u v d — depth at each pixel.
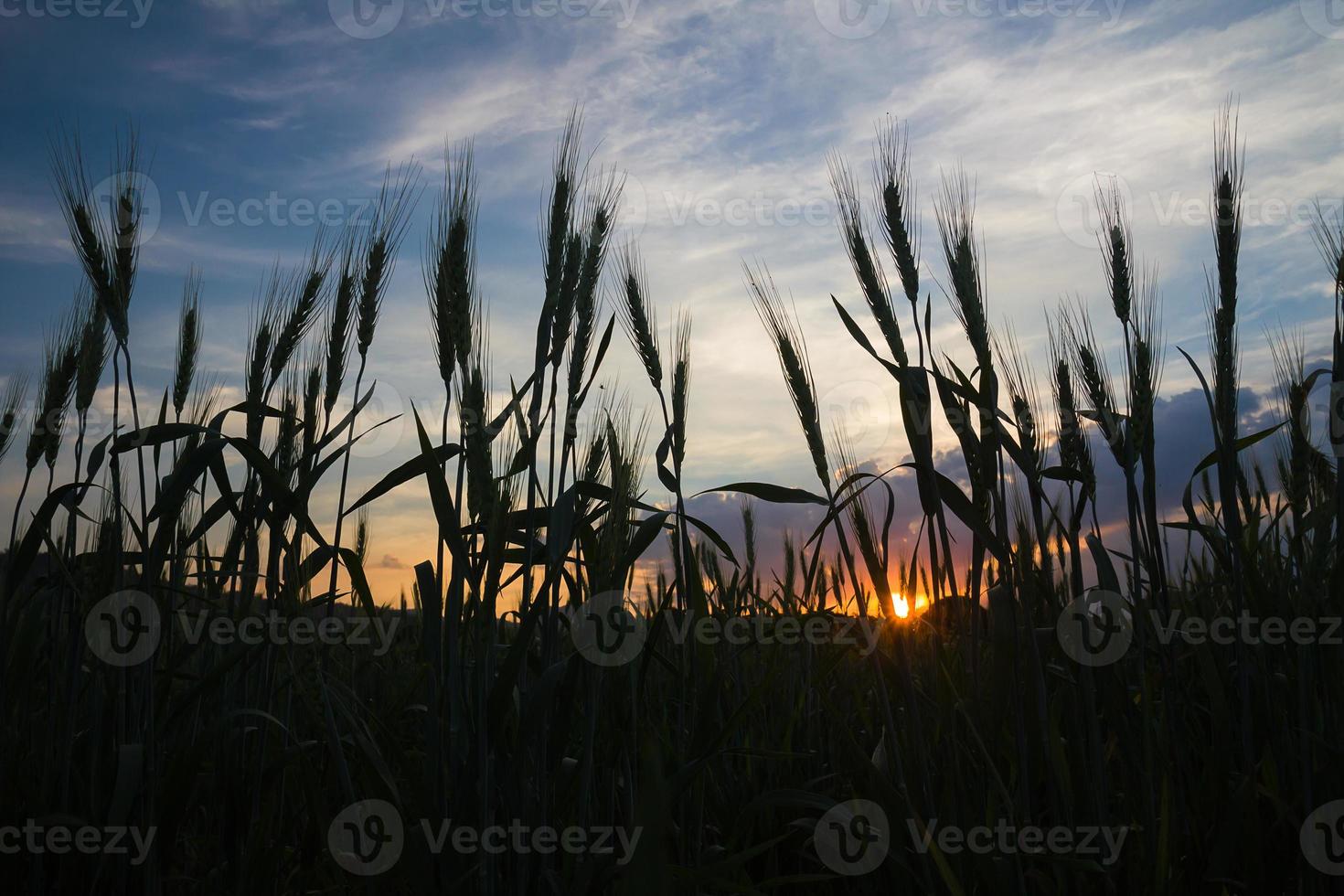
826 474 0.50
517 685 0.49
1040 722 0.46
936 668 0.47
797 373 0.51
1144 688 0.47
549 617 0.47
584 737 0.45
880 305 0.49
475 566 0.47
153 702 0.47
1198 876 0.48
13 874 0.48
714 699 0.48
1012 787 0.50
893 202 0.49
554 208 0.48
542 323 0.47
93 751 0.46
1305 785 0.47
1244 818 0.47
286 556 0.49
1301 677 0.48
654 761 0.33
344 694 0.49
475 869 0.41
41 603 0.49
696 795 0.51
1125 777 0.51
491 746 0.45
